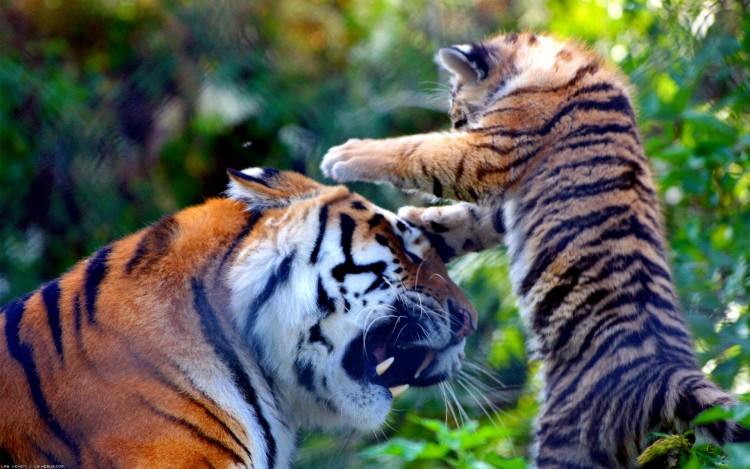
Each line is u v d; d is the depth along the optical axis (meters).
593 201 8.24
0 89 15.28
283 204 6.96
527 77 9.30
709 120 9.48
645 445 6.91
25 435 6.01
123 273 6.50
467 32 16.55
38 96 15.64
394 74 16.55
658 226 8.34
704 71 11.02
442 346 7.47
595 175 8.38
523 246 8.56
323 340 6.89
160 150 16.73
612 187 8.26
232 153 17.05
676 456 6.37
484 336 10.43
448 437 6.75
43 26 17.44
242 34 17.72
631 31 12.65
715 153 9.50
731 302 8.92
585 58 9.42
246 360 6.65
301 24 18.38
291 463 7.11
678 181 9.70
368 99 16.23
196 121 16.88
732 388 8.12
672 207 10.95
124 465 5.97
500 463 6.45
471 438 6.64
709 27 11.12
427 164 8.77
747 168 9.70
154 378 6.18
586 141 8.61
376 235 7.17
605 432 7.23
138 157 16.45
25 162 15.12
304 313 6.78
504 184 8.84
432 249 7.64
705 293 8.97
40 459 6.02
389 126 15.82
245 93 16.88
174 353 6.29
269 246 6.73
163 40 17.38
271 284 6.71
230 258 6.65
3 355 6.14
